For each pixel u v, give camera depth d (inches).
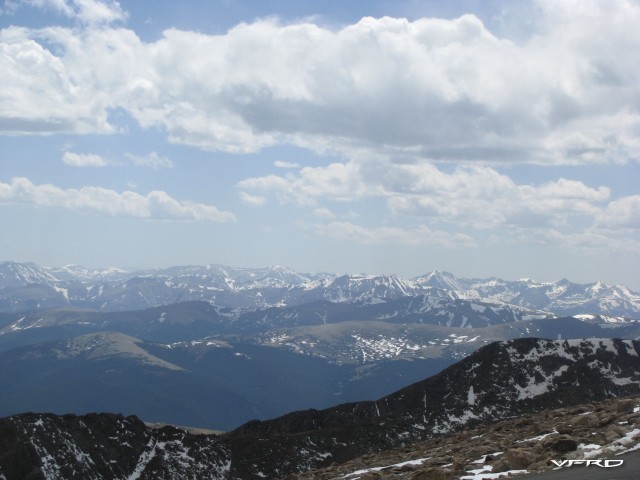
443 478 1867.6
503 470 1840.6
